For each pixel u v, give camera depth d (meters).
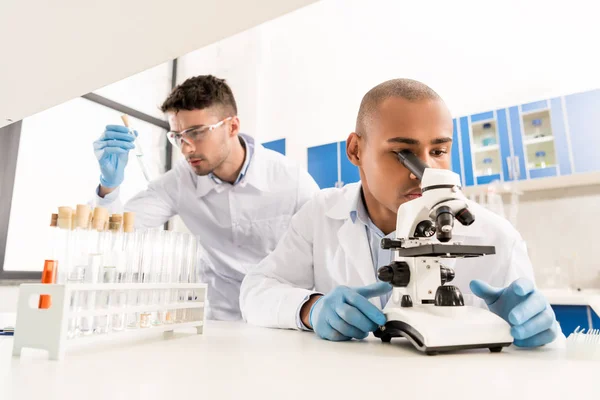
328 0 4.31
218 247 2.27
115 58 0.53
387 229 1.37
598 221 2.95
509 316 0.76
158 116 4.28
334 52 4.20
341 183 3.65
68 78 0.59
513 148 3.04
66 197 3.32
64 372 0.54
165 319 0.91
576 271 2.96
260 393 0.44
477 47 3.52
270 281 1.37
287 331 1.08
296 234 1.56
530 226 3.16
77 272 0.78
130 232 0.86
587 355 0.69
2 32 0.46
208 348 0.76
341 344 0.84
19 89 0.62
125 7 0.42
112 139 1.90
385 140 1.18
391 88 1.23
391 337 0.86
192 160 2.03
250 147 2.30
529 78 3.27
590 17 3.13
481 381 0.51
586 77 3.08
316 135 4.13
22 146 3.08
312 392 0.45
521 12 3.38
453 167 3.23
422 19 3.81
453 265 1.27
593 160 2.78
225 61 4.59
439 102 1.20
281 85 4.42
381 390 0.46
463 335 0.72
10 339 0.83
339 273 1.45
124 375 0.53
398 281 0.84
